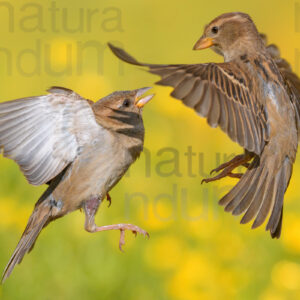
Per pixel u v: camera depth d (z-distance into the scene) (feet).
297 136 27.86
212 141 50.83
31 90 54.85
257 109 25.71
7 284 40.04
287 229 41.45
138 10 66.39
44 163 29.01
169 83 22.29
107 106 30.58
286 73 29.01
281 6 72.54
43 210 31.04
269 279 40.16
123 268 41.11
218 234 41.73
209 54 64.44
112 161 30.27
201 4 69.77
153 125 51.16
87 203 30.45
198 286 38.52
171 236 41.65
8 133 28.17
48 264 40.86
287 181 27.20
